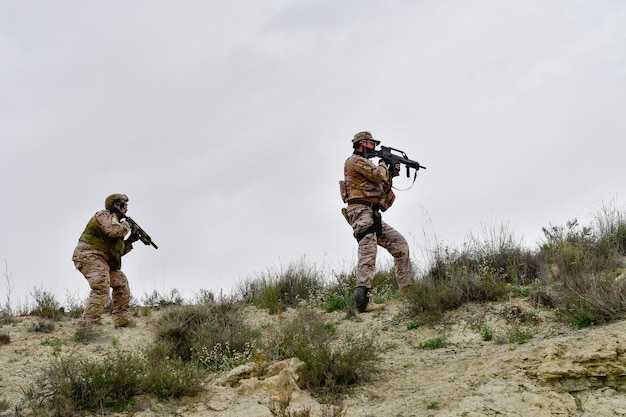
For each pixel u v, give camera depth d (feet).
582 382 13.32
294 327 20.04
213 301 26.84
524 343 17.26
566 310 18.81
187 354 21.79
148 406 14.44
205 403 14.76
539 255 25.72
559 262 22.71
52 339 24.17
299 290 30.01
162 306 31.12
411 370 16.80
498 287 21.98
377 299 25.85
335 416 13.14
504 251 25.96
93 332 24.94
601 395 12.94
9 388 17.52
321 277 31.32
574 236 26.23
